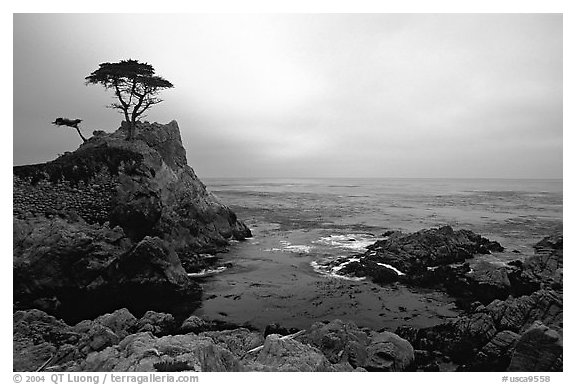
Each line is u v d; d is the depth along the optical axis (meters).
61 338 13.90
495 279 21.69
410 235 30.20
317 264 28.12
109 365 10.38
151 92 30.81
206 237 32.66
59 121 28.33
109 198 24.62
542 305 16.05
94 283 20.45
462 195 92.12
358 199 88.00
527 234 38.97
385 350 13.31
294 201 83.44
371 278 24.19
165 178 29.05
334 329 14.28
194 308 19.42
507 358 13.32
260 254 31.30
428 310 19.28
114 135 30.98
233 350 13.46
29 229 20.83
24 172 21.86
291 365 11.17
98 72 28.23
